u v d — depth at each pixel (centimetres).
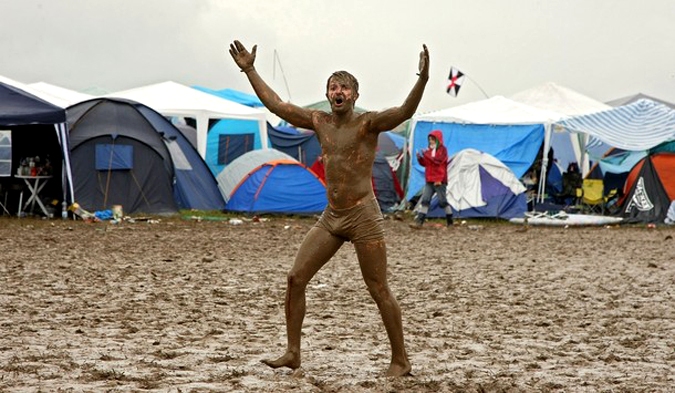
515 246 2361
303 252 833
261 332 1073
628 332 1122
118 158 3061
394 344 841
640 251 2252
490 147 3725
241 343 1000
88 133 3047
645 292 1493
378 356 938
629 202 3362
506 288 1523
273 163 3325
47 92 3712
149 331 1063
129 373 818
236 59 843
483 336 1082
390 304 833
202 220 3008
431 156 2950
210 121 4106
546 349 1004
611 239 2641
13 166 2964
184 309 1237
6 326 1077
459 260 1986
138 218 2938
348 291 1448
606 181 3844
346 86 812
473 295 1437
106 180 3047
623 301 1389
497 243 2453
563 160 4197
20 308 1216
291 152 4319
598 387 811
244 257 1958
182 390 750
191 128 3959
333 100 813
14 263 1742
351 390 773
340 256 2009
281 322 1149
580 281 1630
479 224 3188
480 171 3406
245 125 4053
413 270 1781
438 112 3941
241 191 3300
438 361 925
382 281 831
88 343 977
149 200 3103
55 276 1563
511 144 3712
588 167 4144
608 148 4138
